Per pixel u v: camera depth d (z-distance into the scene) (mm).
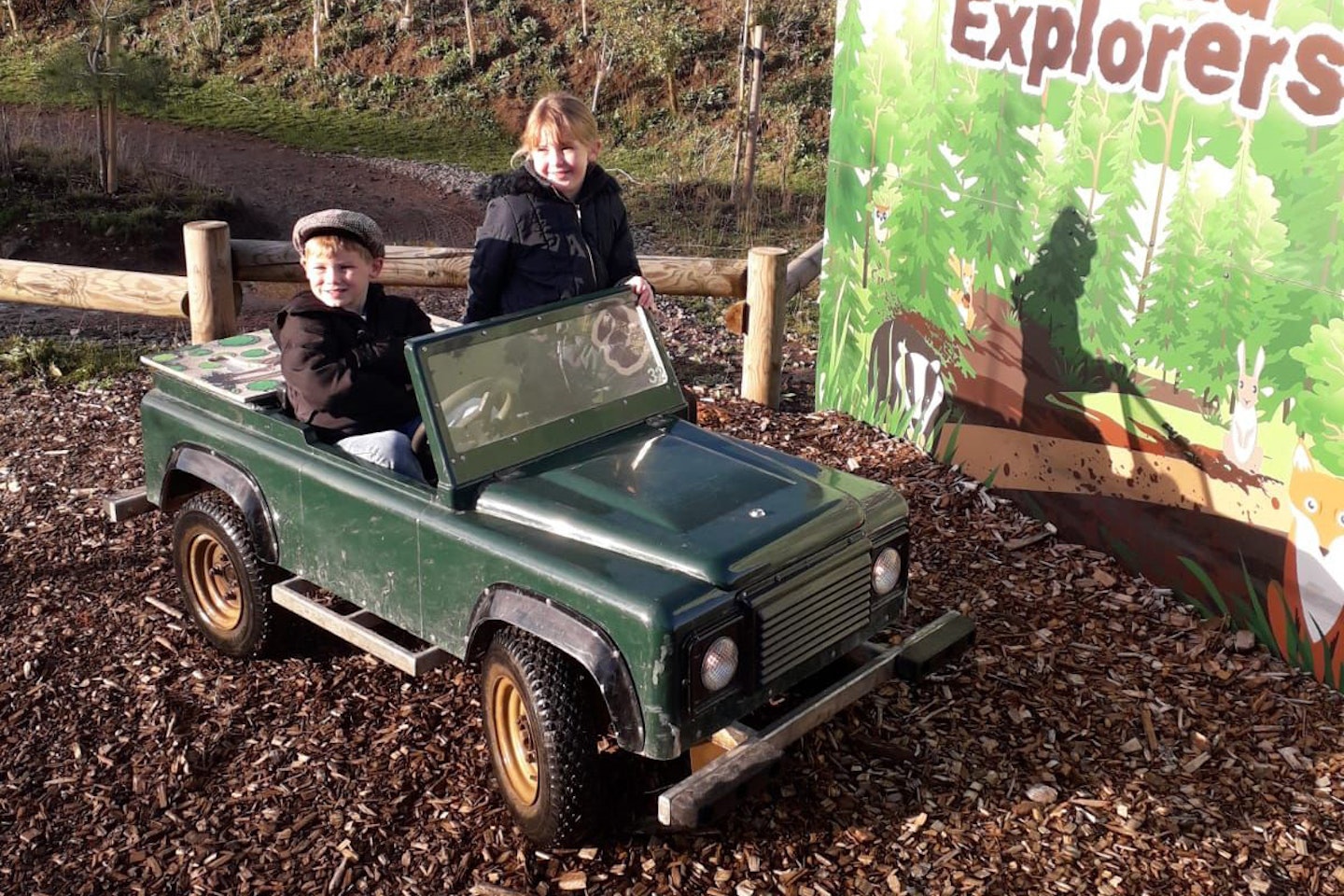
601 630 3641
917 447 7113
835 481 4301
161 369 5141
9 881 3963
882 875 3914
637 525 3879
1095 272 5766
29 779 4457
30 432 7625
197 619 5246
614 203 5340
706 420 7676
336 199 18422
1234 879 3906
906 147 6781
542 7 24578
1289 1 4762
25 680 5047
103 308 8281
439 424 4105
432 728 4688
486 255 5102
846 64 7102
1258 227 5008
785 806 4223
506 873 3961
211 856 4055
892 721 4676
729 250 14758
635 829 4125
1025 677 4977
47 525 6395
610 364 4660
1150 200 5441
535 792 4020
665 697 3543
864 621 4156
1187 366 5410
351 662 5125
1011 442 6414
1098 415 5883
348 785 4379
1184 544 5547
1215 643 5266
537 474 4250
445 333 4207
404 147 21516
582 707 3816
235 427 4871
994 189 6254
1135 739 4605
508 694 4043
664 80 21984
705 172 18594
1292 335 4941
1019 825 4133
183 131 21672
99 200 16859
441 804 4281
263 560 4809
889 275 7117
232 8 25984
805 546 3881
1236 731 4664
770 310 7793
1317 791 4324
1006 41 6031
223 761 4535
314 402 4598
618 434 4602
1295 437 4992
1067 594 5648
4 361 8664
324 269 4566
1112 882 3883
